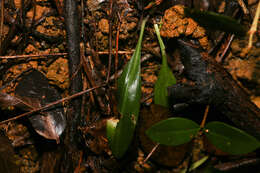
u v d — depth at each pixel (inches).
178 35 25.8
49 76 26.7
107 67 26.9
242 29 24.6
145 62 26.9
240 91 25.4
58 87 26.9
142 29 26.2
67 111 26.5
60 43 26.9
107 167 26.9
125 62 26.9
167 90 25.5
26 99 26.1
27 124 26.8
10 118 26.8
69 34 26.3
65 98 26.1
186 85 25.4
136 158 26.9
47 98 26.3
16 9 26.9
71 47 26.3
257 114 25.4
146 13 26.5
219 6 26.6
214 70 25.4
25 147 26.9
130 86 25.9
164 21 26.1
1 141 26.4
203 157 26.8
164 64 26.0
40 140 26.8
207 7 26.5
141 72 27.0
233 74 26.7
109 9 26.5
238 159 26.4
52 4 26.8
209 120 26.5
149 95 26.6
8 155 26.3
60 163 26.5
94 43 26.7
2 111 26.8
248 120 25.4
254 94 26.7
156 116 26.5
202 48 25.8
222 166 26.2
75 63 26.4
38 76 26.5
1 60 26.8
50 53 26.9
